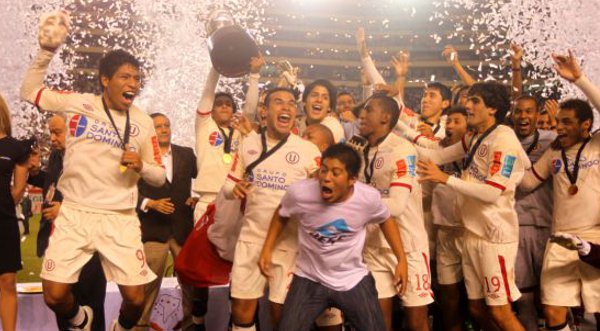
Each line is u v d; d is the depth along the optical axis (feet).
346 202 12.41
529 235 16.46
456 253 15.90
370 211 12.60
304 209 12.53
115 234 13.43
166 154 17.80
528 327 16.80
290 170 13.70
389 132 14.40
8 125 14.48
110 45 119.34
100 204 13.35
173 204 17.47
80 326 14.14
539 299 16.69
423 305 14.37
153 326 17.97
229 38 13.82
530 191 16.29
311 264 12.83
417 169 13.83
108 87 13.43
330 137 15.11
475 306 15.01
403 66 19.43
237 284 13.82
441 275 16.14
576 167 14.88
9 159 14.08
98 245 13.35
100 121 13.38
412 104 143.23
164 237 16.96
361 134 14.55
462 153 15.69
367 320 12.63
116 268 13.46
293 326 12.53
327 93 16.93
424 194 16.85
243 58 14.15
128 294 13.61
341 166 12.10
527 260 16.48
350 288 12.69
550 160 15.71
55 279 13.01
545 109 19.52
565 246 13.99
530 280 16.49
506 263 14.39
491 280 14.40
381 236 14.23
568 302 14.61
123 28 60.80
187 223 17.89
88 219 13.29
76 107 13.38
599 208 14.70
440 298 16.43
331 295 12.69
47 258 13.17
